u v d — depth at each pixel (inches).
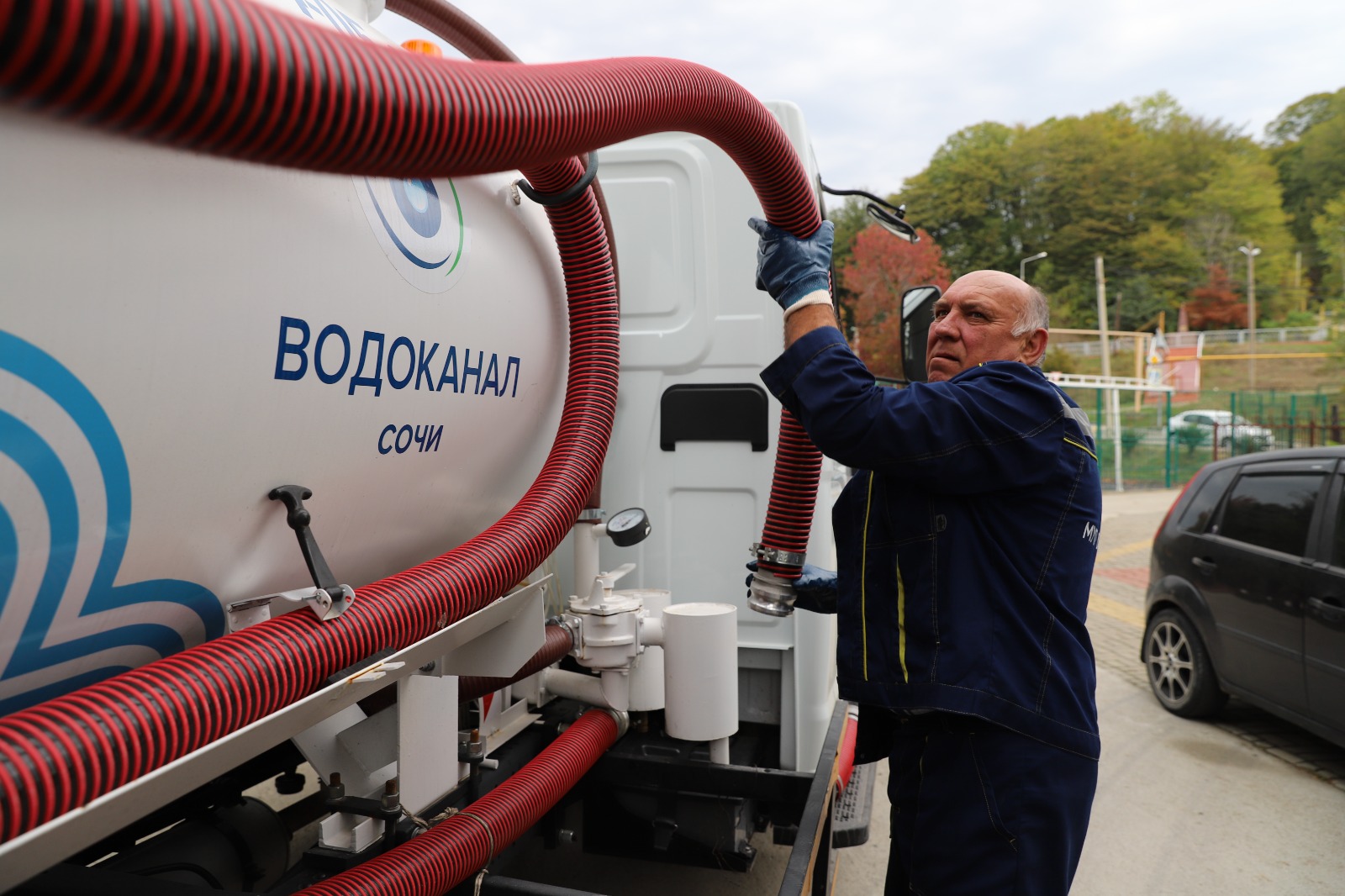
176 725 39.3
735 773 94.7
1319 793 170.2
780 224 75.5
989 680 65.5
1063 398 69.7
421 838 67.4
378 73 37.9
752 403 106.6
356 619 51.7
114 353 38.4
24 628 39.4
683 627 93.9
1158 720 212.8
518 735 98.4
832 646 113.1
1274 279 2704.2
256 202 44.9
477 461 72.4
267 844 84.0
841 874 137.3
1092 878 137.9
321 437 52.4
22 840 32.0
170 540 45.1
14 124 33.6
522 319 73.3
